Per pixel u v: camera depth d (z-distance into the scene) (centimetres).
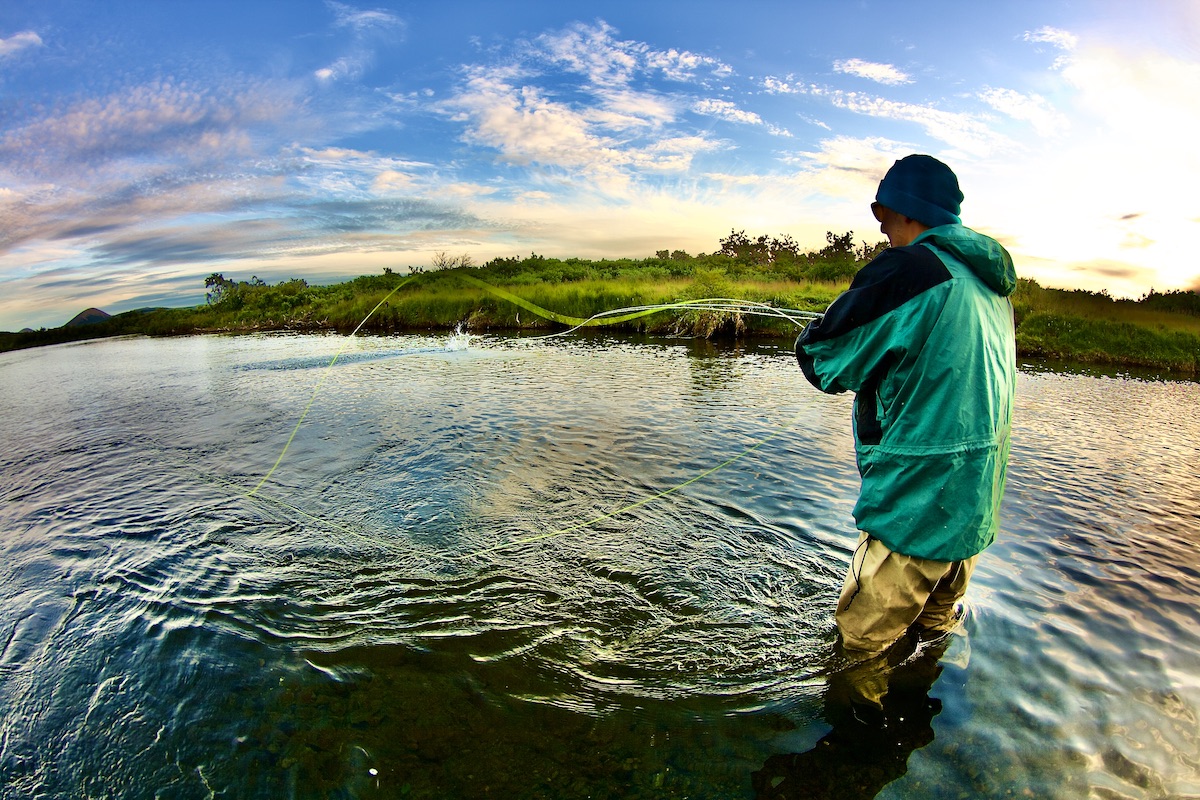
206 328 2919
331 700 318
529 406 931
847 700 310
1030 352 1581
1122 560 443
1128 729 288
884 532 308
